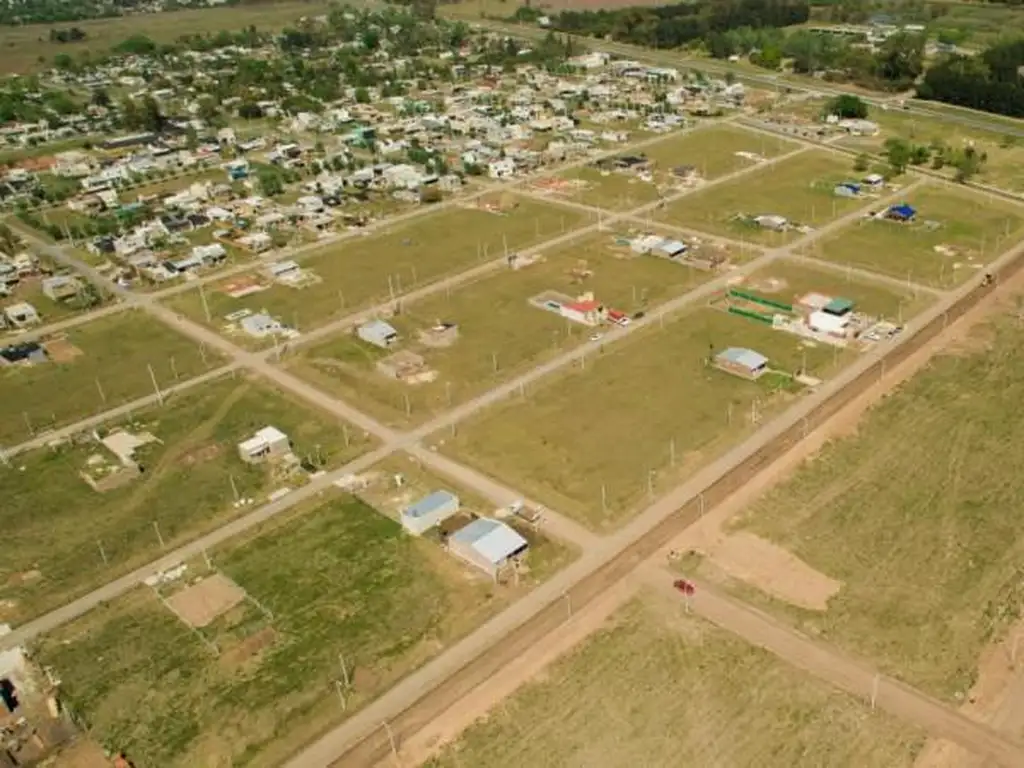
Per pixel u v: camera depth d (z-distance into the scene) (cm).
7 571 7138
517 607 6456
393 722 5631
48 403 9612
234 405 9319
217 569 7000
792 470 7775
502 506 7481
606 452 8125
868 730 5369
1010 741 5241
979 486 7475
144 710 5819
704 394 8944
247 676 6022
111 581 6969
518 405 8969
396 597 6612
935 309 10488
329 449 8438
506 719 5609
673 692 5719
